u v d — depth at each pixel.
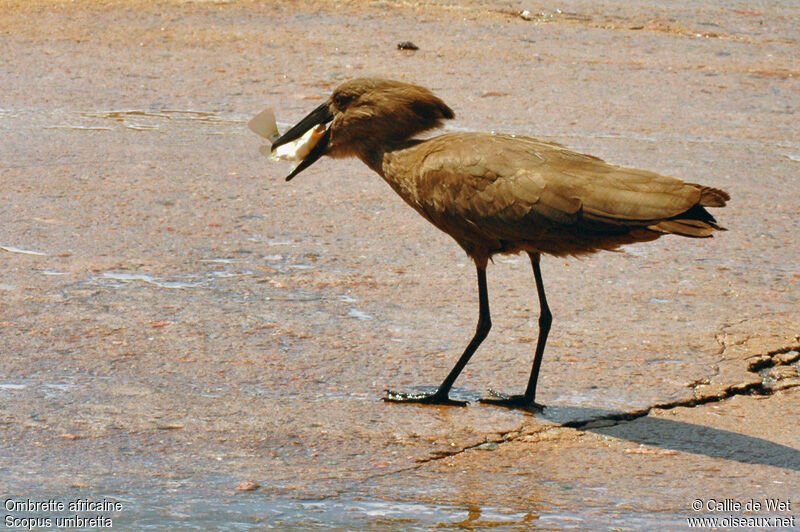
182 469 9.29
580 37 27.44
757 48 27.31
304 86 22.45
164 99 21.39
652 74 24.80
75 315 12.20
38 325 11.88
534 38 27.09
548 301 13.34
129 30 25.97
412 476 9.36
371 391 10.93
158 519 8.49
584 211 9.85
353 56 24.75
